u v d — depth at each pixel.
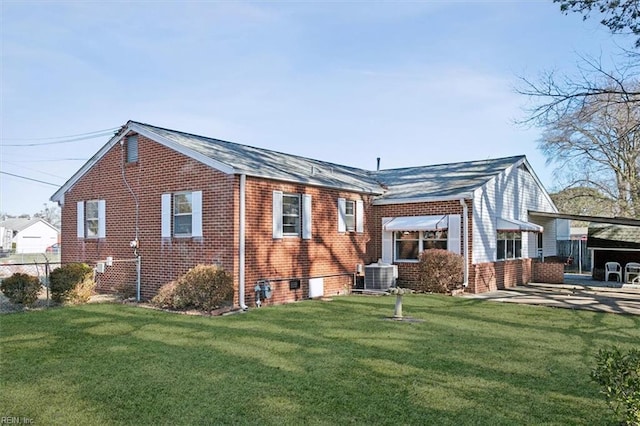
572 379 7.57
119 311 14.54
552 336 10.90
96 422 5.84
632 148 33.31
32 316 13.48
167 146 17.33
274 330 11.48
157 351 9.33
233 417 5.97
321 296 18.58
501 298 17.66
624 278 25.75
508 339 10.52
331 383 7.30
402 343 10.05
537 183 26.83
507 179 23.06
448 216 19.91
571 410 6.23
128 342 10.13
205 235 16.00
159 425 5.74
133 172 18.61
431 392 6.91
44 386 7.18
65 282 16.27
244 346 9.77
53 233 88.75
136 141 18.70
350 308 15.20
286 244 17.17
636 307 15.45
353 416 6.00
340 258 19.86
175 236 16.88
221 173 15.62
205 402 6.49
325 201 19.19
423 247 20.91
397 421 5.85
